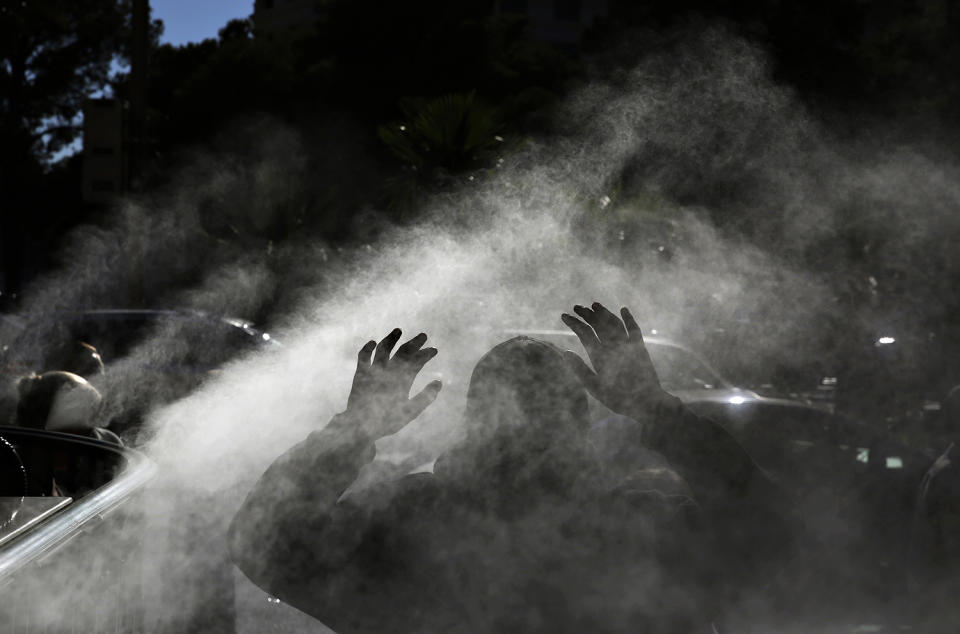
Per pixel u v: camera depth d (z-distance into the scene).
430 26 32.12
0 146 47.69
